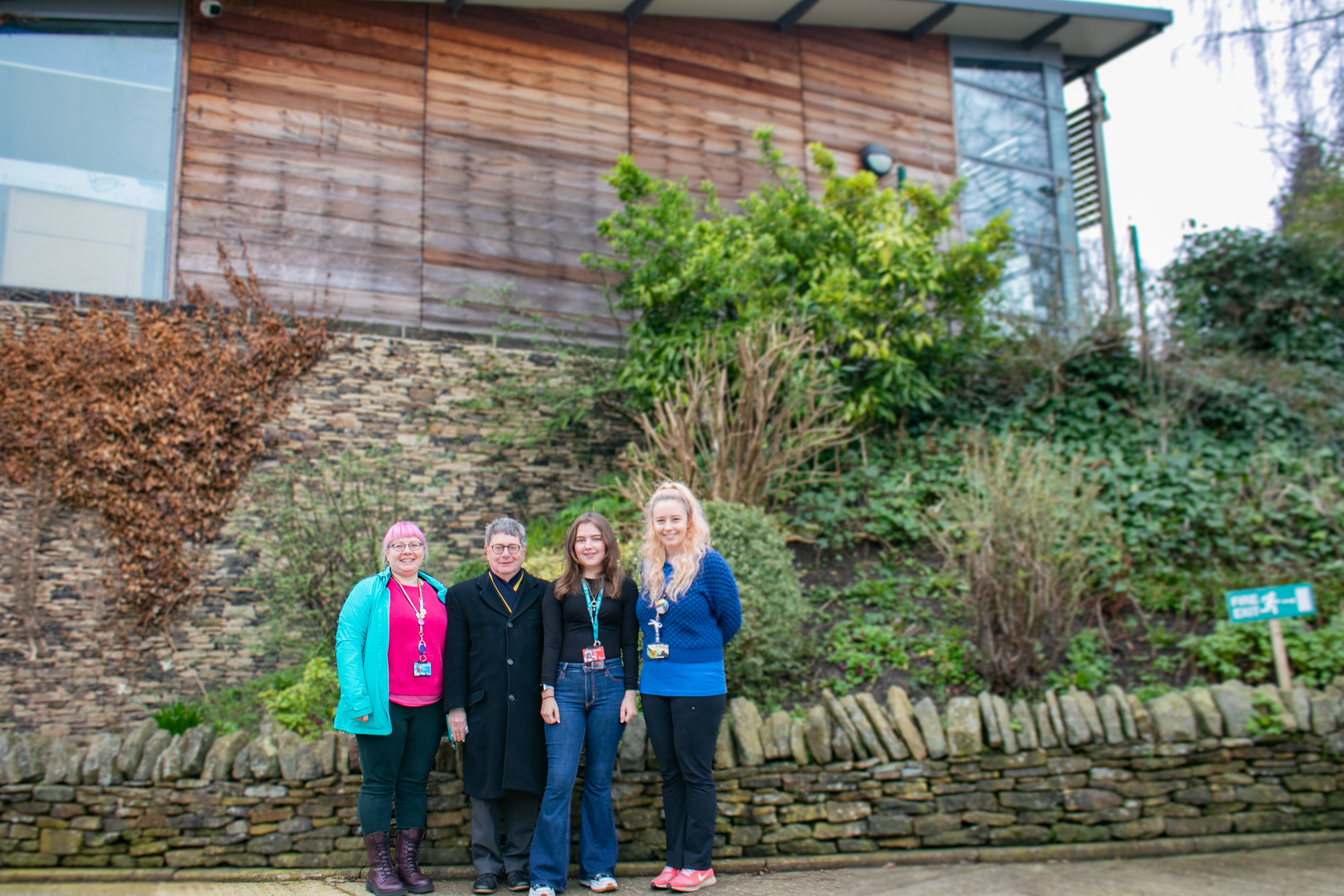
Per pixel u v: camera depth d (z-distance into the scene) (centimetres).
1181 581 642
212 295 748
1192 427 795
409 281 819
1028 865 446
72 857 446
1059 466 642
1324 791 484
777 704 526
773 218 811
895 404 824
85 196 736
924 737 473
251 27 796
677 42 986
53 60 746
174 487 695
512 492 811
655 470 635
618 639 412
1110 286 857
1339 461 757
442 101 859
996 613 540
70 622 660
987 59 1169
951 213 1080
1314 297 910
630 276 824
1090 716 481
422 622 409
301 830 447
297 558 653
